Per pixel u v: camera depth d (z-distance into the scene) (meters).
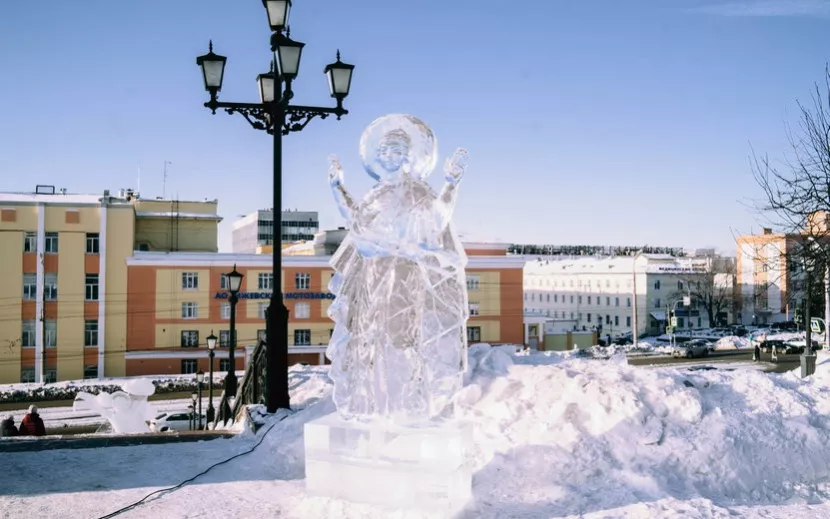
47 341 41.22
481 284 48.88
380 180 5.78
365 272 5.71
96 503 5.88
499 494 5.93
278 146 10.02
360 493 5.41
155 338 42.62
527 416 7.30
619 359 9.47
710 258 76.62
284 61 9.91
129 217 42.50
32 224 41.16
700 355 44.06
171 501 5.91
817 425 7.63
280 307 9.57
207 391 37.03
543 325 52.72
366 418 5.63
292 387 11.82
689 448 6.81
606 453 6.70
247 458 7.34
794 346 45.53
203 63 10.92
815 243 17.78
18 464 7.17
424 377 5.61
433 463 5.30
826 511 5.57
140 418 17.97
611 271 76.50
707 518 5.32
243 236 97.25
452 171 5.51
